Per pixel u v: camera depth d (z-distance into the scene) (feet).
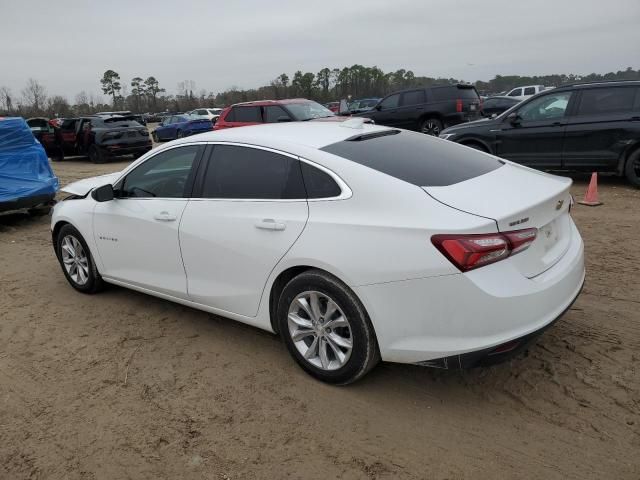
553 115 29.68
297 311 11.20
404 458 9.02
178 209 13.08
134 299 16.52
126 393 11.40
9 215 31.37
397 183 10.05
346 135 12.17
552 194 10.33
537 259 9.89
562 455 8.84
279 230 10.99
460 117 50.55
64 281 18.74
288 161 11.34
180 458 9.34
